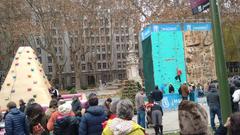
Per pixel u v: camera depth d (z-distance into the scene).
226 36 43.97
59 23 57.34
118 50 106.50
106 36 100.94
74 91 50.72
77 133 7.96
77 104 12.06
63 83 100.00
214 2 5.69
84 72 102.81
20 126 8.73
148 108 16.58
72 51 63.41
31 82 27.44
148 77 29.25
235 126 3.47
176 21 33.78
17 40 59.69
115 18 59.62
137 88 25.78
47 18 56.81
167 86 27.38
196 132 3.70
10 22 55.78
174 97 24.44
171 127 17.59
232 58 43.84
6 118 8.70
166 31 27.83
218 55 5.65
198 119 3.71
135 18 54.56
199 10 6.14
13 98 26.86
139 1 53.75
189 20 35.47
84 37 65.56
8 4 55.47
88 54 102.75
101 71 104.62
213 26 5.70
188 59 28.11
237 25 44.84
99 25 62.69
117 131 4.97
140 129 5.06
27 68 28.19
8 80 27.81
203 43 28.53
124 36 104.25
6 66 63.75
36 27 55.53
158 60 27.48
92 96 7.82
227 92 5.62
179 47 27.94
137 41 83.56
